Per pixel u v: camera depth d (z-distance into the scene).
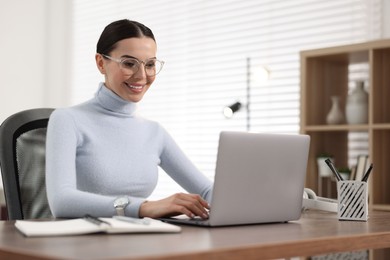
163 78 4.96
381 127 3.34
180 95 4.83
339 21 3.97
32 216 2.33
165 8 4.98
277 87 4.25
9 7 5.31
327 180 3.74
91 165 2.19
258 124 4.36
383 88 3.47
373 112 3.39
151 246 1.28
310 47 4.11
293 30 4.19
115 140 2.27
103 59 2.26
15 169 2.29
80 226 1.50
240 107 3.42
